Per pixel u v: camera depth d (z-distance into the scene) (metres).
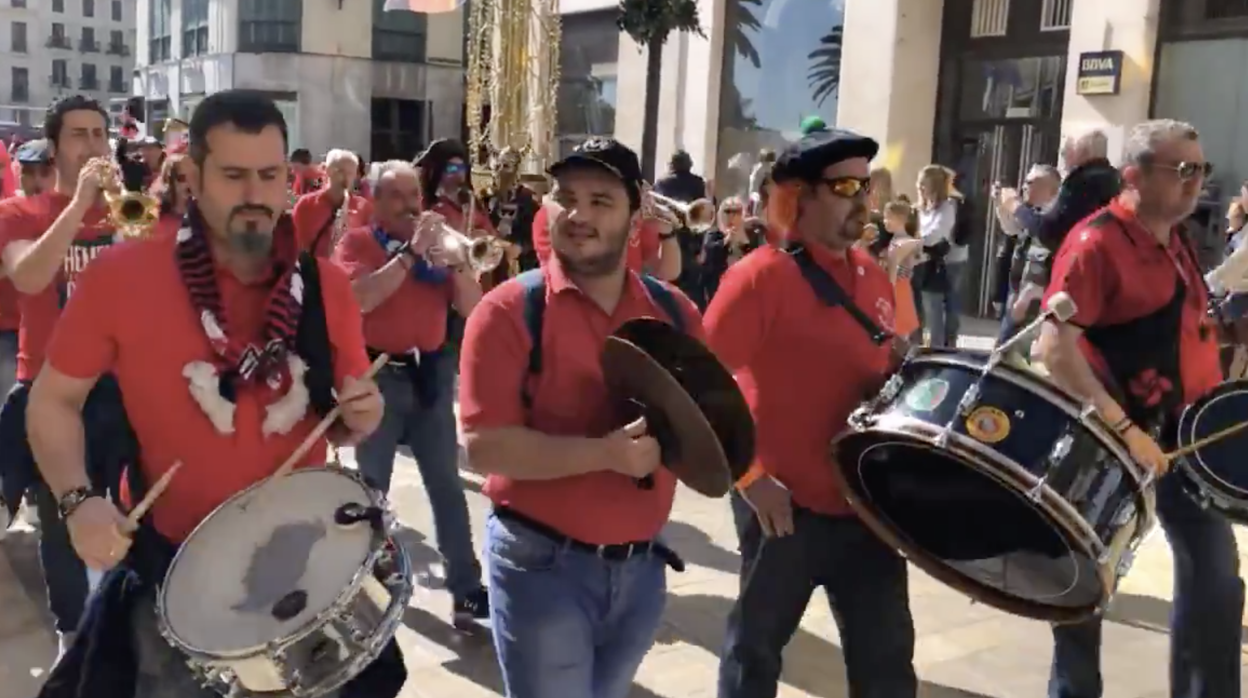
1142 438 3.11
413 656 4.19
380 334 4.28
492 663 4.16
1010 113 12.84
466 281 4.40
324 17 26.52
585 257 2.50
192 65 29.00
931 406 2.67
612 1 16.25
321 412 2.36
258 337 2.29
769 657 3.02
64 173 3.80
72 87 74.44
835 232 2.95
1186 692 3.45
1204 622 3.41
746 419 2.38
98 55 75.31
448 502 4.43
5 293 4.61
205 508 2.30
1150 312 3.33
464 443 2.49
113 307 2.20
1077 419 2.59
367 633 2.11
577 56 17.02
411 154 27.88
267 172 2.20
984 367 2.65
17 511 3.98
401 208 4.43
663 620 4.58
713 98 15.07
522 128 10.93
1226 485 3.16
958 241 9.97
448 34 27.84
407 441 4.44
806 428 2.93
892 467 2.91
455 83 28.12
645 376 2.27
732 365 2.92
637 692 3.95
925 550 2.88
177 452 2.26
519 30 10.82
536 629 2.50
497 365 2.48
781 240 3.04
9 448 3.73
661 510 2.62
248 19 26.86
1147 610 4.82
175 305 2.21
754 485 2.95
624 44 15.84
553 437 2.43
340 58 26.70
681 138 15.36
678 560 2.67
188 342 2.22
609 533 2.53
